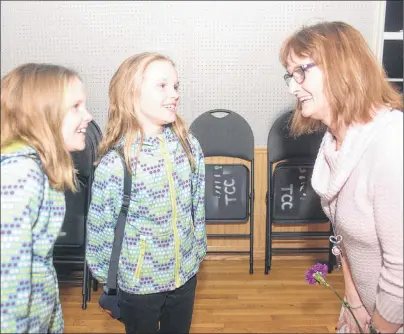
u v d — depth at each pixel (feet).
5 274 3.72
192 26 11.64
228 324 9.34
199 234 6.52
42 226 4.13
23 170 3.90
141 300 5.89
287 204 11.66
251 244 11.69
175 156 6.03
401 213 3.91
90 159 10.34
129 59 5.99
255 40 11.76
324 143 4.88
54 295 4.42
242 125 11.39
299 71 4.49
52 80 4.31
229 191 11.73
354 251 4.61
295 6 11.64
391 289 4.06
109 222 5.94
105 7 11.48
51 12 11.48
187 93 11.94
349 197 4.31
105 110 11.84
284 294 10.64
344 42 4.33
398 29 11.69
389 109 4.25
